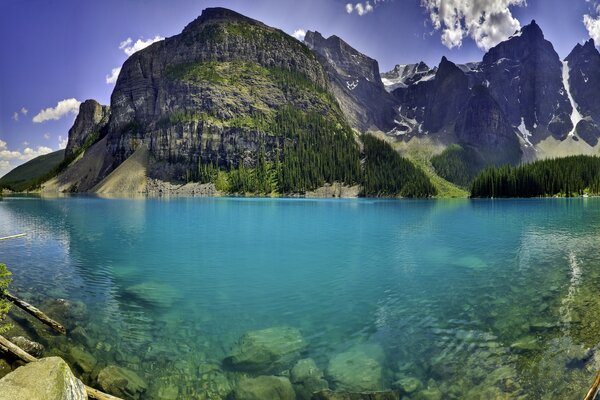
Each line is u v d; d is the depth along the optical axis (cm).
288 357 1299
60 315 1695
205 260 3023
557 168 16688
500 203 12306
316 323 1630
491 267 2673
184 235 4409
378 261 2952
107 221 6022
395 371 1206
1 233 4547
